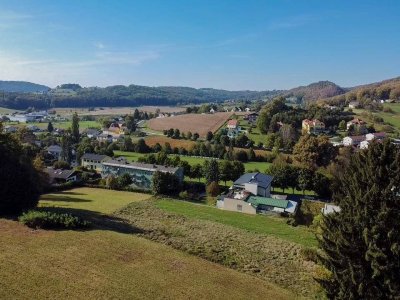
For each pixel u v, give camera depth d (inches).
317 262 1587.1
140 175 3368.6
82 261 1391.5
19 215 1919.3
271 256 1716.3
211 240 1883.6
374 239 848.3
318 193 3083.2
